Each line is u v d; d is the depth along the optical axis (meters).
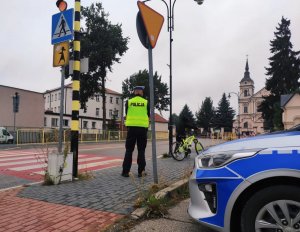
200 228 3.88
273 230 2.88
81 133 32.56
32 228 3.86
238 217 3.09
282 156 2.90
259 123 96.50
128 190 5.74
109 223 4.01
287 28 58.19
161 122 85.31
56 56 7.05
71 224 3.99
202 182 3.26
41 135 27.00
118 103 82.94
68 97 68.31
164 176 7.31
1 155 13.56
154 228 3.89
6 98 38.16
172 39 13.51
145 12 5.51
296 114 43.38
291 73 56.22
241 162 3.05
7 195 5.54
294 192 2.81
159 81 76.25
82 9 46.28
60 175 6.48
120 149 18.44
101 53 44.50
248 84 101.25
